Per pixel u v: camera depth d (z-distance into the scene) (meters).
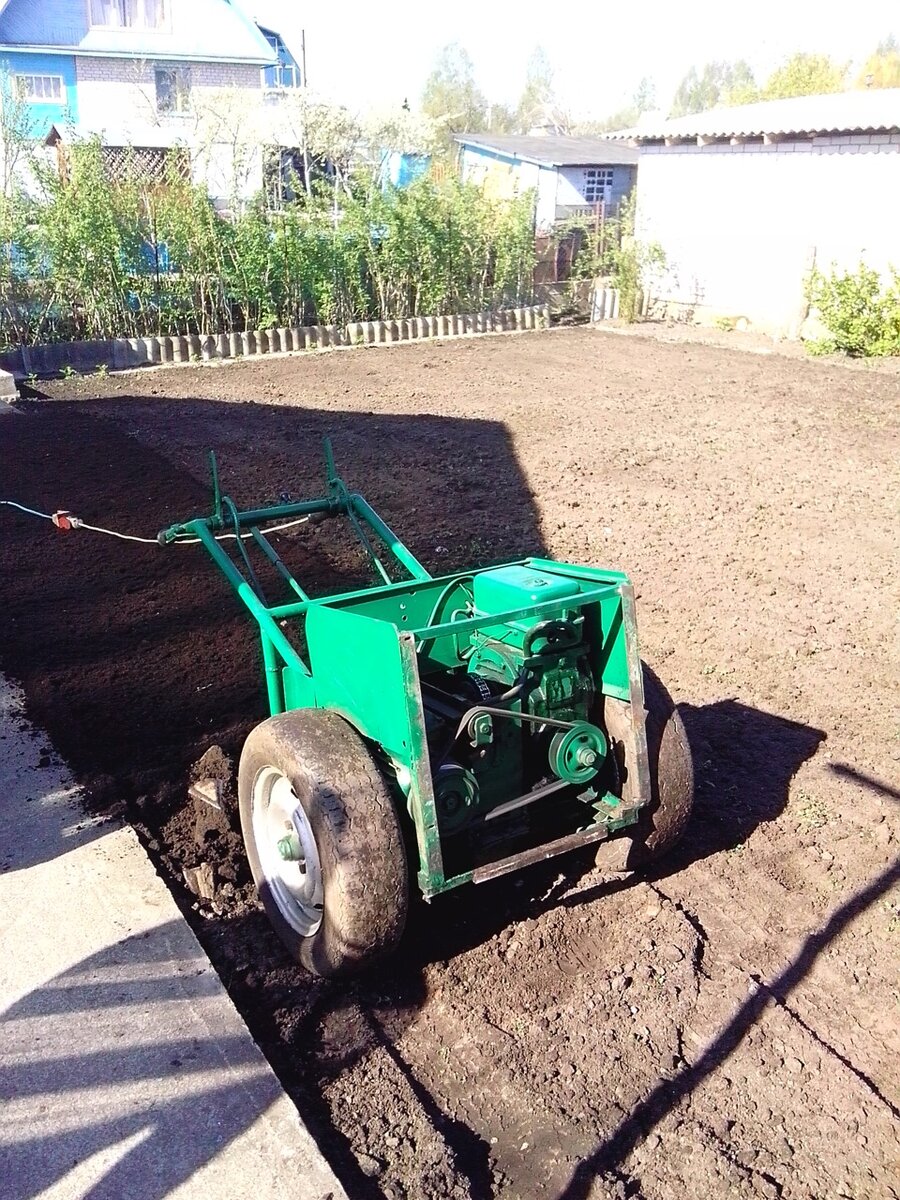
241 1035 3.38
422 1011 3.61
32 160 17.70
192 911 4.08
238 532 5.10
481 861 3.94
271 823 3.93
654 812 3.99
